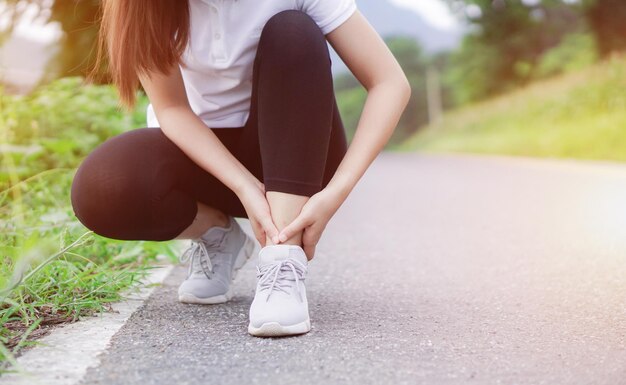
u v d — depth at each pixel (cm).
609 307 161
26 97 329
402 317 155
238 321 151
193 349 129
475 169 795
